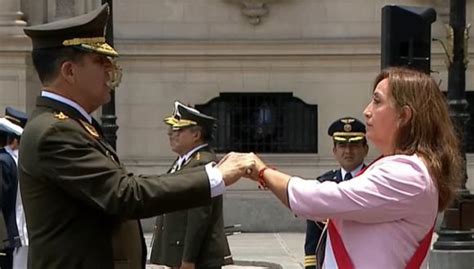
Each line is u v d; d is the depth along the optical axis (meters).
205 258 8.50
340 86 19.86
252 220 19.67
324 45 19.73
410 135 3.97
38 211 4.22
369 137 4.11
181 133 8.66
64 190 4.18
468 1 19.56
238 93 19.92
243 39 19.81
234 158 4.28
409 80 4.00
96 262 4.24
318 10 20.00
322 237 4.50
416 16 8.98
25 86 18.77
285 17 19.98
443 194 3.97
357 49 19.72
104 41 4.46
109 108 13.20
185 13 19.97
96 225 4.27
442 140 3.97
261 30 19.98
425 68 9.02
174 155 19.81
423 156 3.93
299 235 19.20
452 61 12.78
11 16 18.89
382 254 3.91
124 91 19.78
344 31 19.97
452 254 12.42
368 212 3.88
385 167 3.90
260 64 19.94
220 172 4.21
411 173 3.86
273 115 19.97
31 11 19.36
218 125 19.89
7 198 9.70
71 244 4.21
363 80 19.83
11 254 9.88
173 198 4.14
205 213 8.33
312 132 19.92
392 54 8.99
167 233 8.73
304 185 4.01
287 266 14.84
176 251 8.65
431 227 3.97
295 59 19.86
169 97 19.86
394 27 8.98
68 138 4.16
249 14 19.81
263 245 17.58
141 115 19.83
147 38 19.84
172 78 19.89
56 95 4.35
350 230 3.97
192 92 19.92
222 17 19.98
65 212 4.21
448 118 4.02
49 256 4.21
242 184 19.73
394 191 3.85
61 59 4.33
